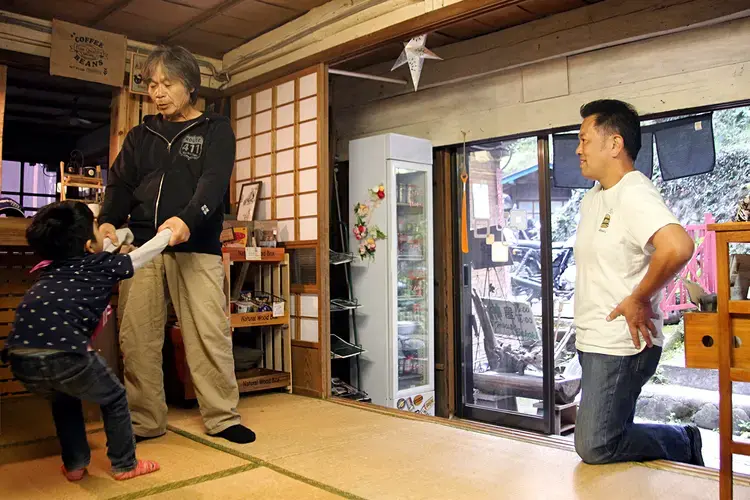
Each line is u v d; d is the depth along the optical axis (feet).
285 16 13.51
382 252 14.48
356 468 7.56
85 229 6.61
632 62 12.10
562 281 17.61
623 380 7.47
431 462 7.82
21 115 22.17
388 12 11.69
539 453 8.24
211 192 8.21
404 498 6.52
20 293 11.98
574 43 12.70
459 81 14.80
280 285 13.42
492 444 8.71
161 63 8.72
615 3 12.12
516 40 13.60
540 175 13.61
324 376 12.55
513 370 14.61
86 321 6.44
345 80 17.15
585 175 8.07
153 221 8.76
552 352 13.53
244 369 13.15
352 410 11.10
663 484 6.95
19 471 7.41
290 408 11.27
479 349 15.16
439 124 15.24
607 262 7.57
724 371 5.43
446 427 9.73
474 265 15.25
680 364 16.93
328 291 12.91
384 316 14.38
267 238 13.33
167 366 11.82
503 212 14.73
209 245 8.86
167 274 8.86
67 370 6.19
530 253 14.32
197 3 12.70
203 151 8.77
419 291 15.11
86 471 7.21
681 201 17.69
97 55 13.56
